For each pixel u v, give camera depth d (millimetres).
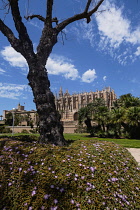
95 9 7156
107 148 4527
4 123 71688
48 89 6102
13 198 2260
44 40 6543
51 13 6520
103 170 3184
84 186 2604
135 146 14992
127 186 3057
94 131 36594
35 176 2637
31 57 6230
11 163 2920
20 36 6426
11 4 6105
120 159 4020
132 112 30484
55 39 6859
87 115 39156
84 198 2391
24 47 6305
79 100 101812
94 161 3432
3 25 6582
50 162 3104
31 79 6160
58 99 114875
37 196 2266
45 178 2600
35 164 2979
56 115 5863
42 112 5738
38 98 5867
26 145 3943
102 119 34125
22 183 2473
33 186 2449
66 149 4023
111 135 33719
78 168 3016
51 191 2371
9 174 2662
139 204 2691
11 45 6598
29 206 2152
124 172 3488
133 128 31281
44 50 6453
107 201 2473
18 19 6340
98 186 2713
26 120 75000
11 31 6664
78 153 3789
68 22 7121
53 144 4875
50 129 5496
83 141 5473
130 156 4543
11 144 3973
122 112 32906
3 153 3350
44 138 5430
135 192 2951
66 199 2291
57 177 2652
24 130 53812
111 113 34438
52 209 2096
